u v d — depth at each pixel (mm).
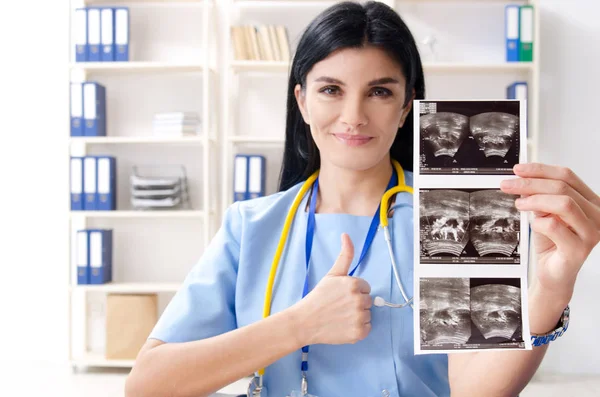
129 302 3561
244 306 1036
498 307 833
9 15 3965
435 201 842
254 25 3871
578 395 3191
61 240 3939
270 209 1084
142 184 3707
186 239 3924
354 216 1041
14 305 3928
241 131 3912
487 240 838
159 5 3922
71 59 3877
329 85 931
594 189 3762
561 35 3768
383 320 972
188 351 922
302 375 982
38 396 3068
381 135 939
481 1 3793
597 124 3760
